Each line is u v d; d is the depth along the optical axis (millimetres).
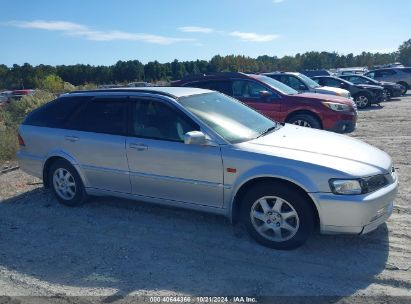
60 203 5863
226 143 4406
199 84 10344
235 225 4879
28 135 5957
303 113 9484
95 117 5402
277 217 4176
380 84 21984
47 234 4914
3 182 7250
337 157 4148
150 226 4988
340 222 3904
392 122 12953
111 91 5391
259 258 4094
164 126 4824
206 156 4441
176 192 4758
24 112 19906
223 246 4383
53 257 4309
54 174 5789
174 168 4676
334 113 9258
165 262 4094
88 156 5355
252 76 10016
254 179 4254
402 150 8414
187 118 4691
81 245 4566
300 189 4051
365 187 3895
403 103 19641
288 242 4148
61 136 5586
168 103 4855
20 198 6297
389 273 3717
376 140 9742
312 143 4535
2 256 4391
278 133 4949
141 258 4195
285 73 13234
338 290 3494
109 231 4906
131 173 5023
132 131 5031
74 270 4012
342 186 3850
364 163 4109
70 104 5711
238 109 5418
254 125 5090
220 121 4777
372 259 3975
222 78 10195
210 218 5137
